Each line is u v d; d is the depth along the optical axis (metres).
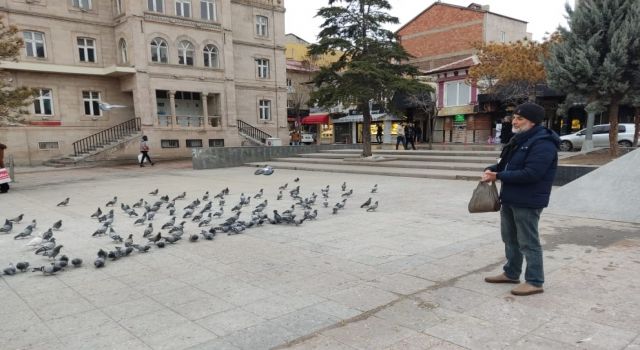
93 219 9.22
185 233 7.52
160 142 29.19
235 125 32.84
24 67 25.38
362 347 3.40
